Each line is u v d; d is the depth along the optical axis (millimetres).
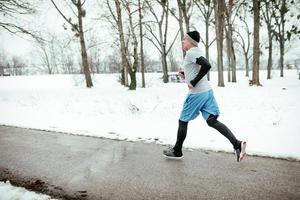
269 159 4047
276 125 6000
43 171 3832
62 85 32656
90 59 47594
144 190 3215
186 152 4445
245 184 3305
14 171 3852
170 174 3639
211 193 3111
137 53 18188
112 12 18141
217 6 19391
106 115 7945
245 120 6719
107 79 37594
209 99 3717
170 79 35938
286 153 4152
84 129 6156
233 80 28188
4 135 5844
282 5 31734
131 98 12711
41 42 19359
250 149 4391
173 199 3004
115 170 3812
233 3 25953
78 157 4371
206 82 3771
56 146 4973
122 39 17969
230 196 3037
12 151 4750
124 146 4859
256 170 3688
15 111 9109
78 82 31000
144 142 5059
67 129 6195
